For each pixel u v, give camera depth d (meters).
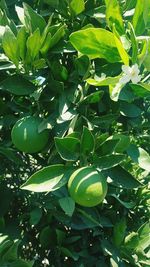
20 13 0.67
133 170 0.83
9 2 0.79
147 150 0.83
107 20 0.66
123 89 0.65
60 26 0.67
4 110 0.73
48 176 0.60
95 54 0.65
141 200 0.81
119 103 0.71
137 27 0.67
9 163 0.78
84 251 0.75
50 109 0.69
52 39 0.66
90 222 0.71
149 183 0.85
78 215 0.72
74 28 0.73
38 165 0.78
